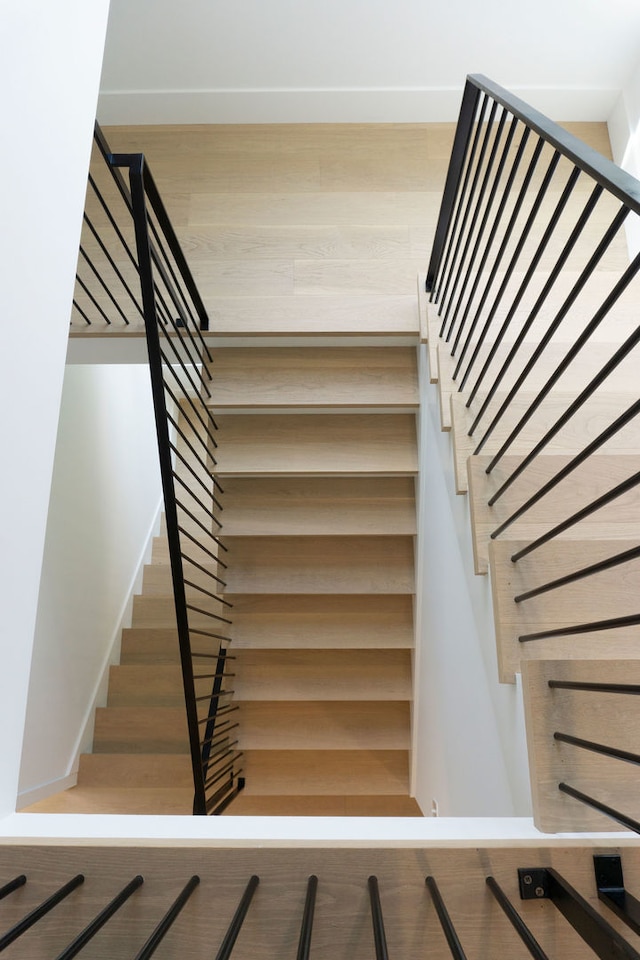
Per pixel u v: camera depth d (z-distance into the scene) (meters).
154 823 1.04
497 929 0.94
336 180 3.60
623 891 0.96
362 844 0.97
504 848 0.98
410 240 3.41
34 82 1.16
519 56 3.53
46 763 2.93
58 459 3.15
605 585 1.50
